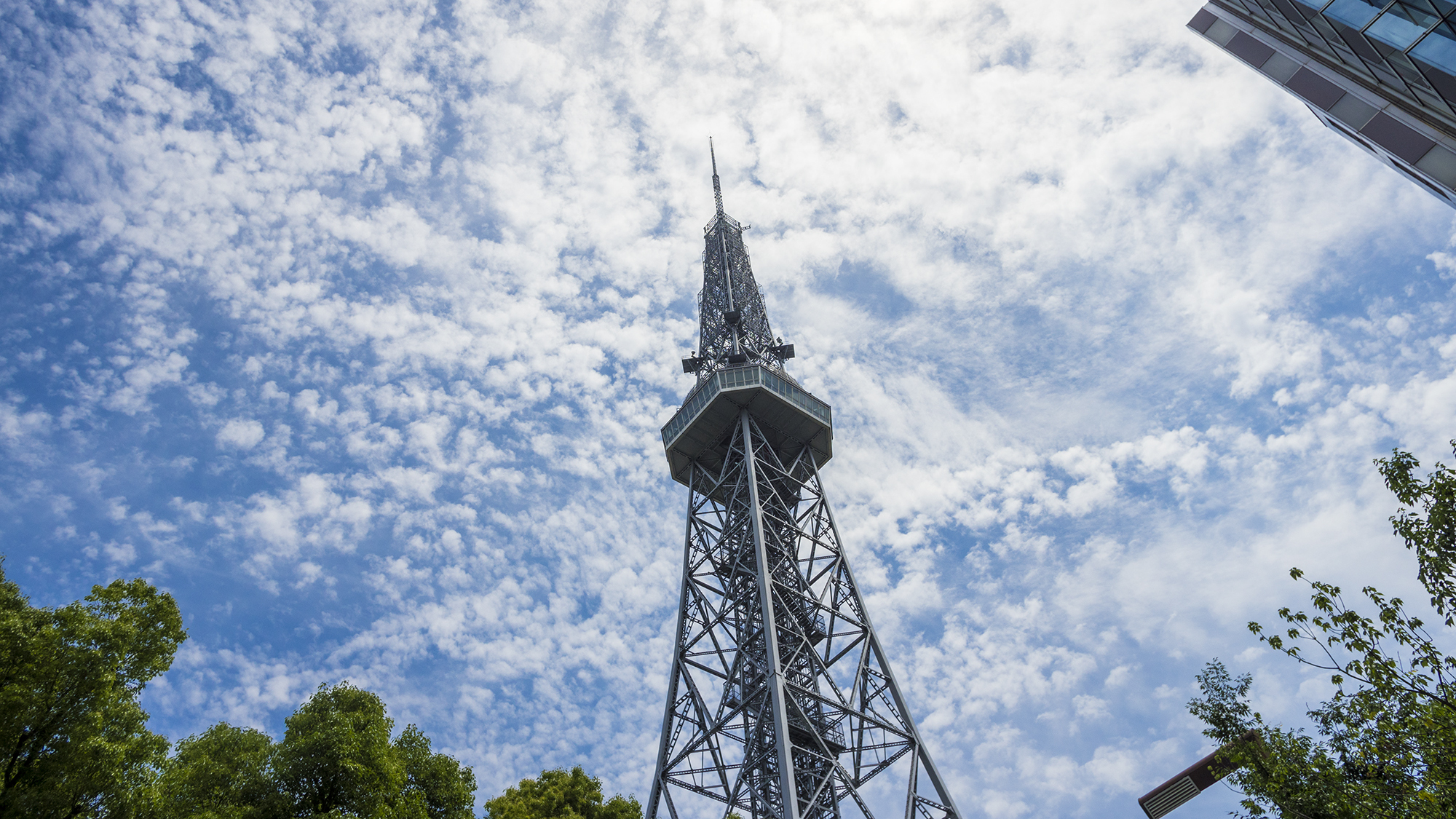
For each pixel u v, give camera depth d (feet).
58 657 92.79
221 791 107.24
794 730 193.36
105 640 98.37
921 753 185.78
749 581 232.53
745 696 203.21
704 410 262.67
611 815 183.83
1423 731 87.71
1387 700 92.68
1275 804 100.12
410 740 133.08
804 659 212.84
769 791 187.83
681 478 276.00
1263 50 148.25
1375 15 117.80
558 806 182.09
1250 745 100.12
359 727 121.29
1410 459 96.17
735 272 338.75
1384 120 128.26
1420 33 112.27
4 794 83.82
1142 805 95.20
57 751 89.10
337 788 111.96
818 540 241.76
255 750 120.06
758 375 264.11
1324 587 96.53
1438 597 91.56
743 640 217.36
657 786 188.96
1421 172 123.85
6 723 86.89
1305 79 140.87
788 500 264.52
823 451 272.10
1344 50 129.70
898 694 199.31
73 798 86.89
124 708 99.71
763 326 317.01
